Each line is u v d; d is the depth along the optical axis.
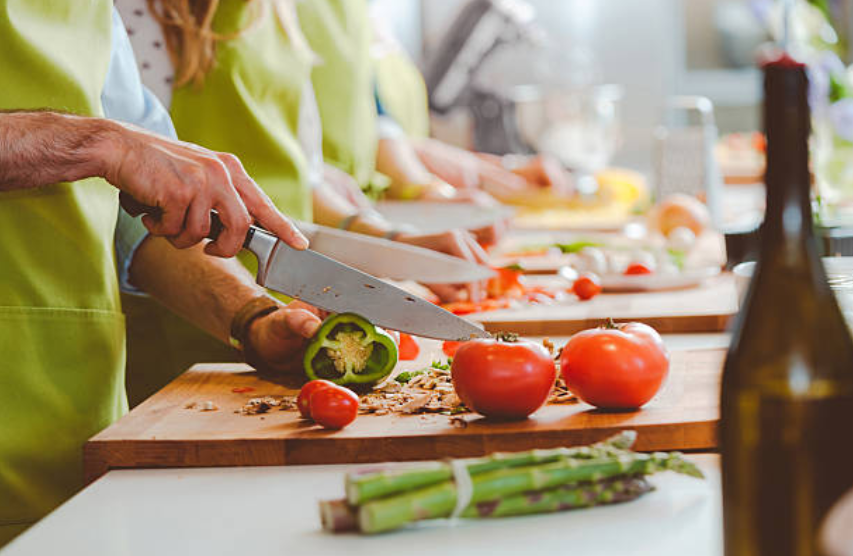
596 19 5.75
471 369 1.21
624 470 0.95
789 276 0.77
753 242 2.39
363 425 1.24
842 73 3.39
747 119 6.36
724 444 0.79
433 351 1.72
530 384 1.20
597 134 4.10
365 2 3.11
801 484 0.76
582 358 1.24
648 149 5.85
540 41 4.82
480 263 2.15
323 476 1.15
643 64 5.79
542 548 0.88
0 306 1.46
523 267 2.39
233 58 2.13
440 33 5.71
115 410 1.59
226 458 1.19
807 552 0.76
